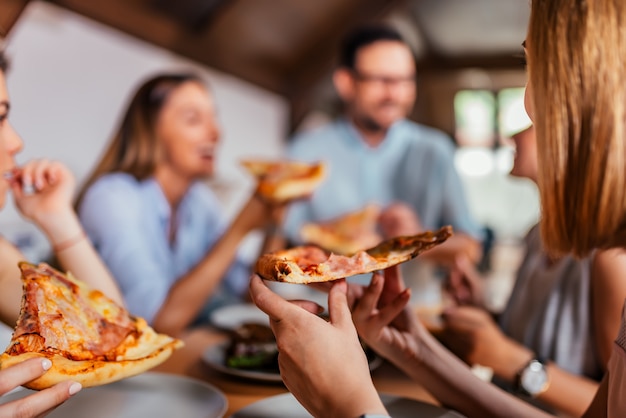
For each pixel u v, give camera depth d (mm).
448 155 2975
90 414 758
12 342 613
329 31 3062
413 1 3209
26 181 1001
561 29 636
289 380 617
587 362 1136
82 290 761
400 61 2699
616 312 920
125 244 1706
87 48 1825
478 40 3793
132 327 751
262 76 3000
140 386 858
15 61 1557
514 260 3633
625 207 650
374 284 791
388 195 2924
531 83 685
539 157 692
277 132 3254
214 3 2289
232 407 871
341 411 552
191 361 1106
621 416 630
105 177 1799
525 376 1039
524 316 1271
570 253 729
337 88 3143
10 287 935
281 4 2596
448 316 1172
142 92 1912
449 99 4281
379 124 2801
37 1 1606
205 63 2500
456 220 2920
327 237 2088
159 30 2160
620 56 614
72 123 1770
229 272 2232
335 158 2879
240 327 1186
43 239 1487
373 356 1130
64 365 598
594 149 637
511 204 4586
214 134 2092
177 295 1544
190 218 2148
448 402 842
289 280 629
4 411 514
